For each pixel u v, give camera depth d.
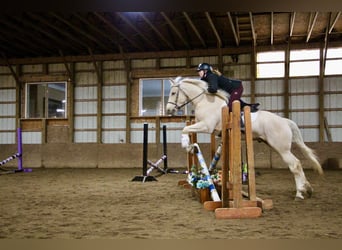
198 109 5.15
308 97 11.11
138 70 12.21
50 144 12.56
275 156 11.05
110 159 12.12
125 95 12.28
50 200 4.92
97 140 12.30
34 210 4.14
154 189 6.10
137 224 3.36
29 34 10.47
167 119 11.95
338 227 3.21
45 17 9.36
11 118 12.92
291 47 11.18
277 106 11.30
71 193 5.64
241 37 11.17
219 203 4.08
